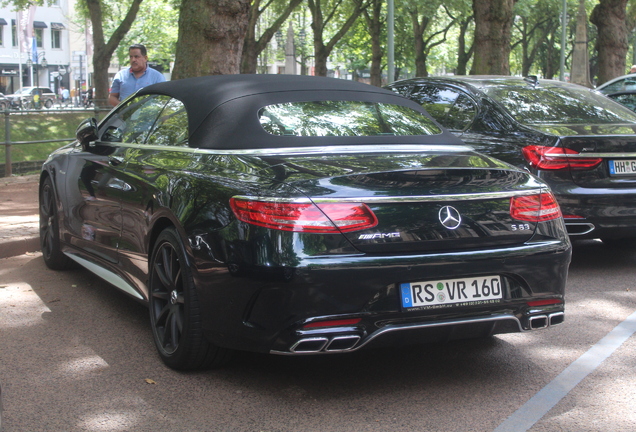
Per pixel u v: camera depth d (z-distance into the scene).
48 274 6.16
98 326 4.71
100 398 3.53
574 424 3.30
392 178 3.43
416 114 4.61
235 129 4.01
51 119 17.47
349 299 3.27
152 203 4.08
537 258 3.62
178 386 3.70
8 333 4.55
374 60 36.25
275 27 28.22
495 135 6.54
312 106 4.30
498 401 3.56
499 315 3.55
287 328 3.25
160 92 4.91
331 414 3.38
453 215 3.47
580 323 4.96
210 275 3.47
